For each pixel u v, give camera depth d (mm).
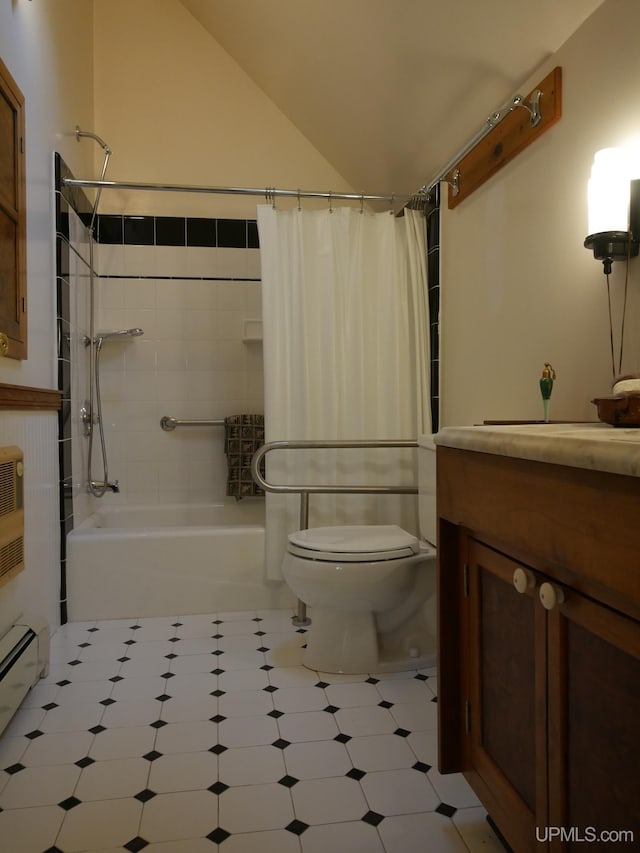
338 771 1406
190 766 1426
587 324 1563
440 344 2547
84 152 3010
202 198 3328
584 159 1571
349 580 1861
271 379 2498
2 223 1759
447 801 1297
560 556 801
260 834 1195
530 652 941
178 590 2516
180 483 3289
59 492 2383
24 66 2016
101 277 3221
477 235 2191
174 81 3342
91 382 2967
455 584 1225
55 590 2326
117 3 3309
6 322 1783
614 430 1053
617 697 730
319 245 2549
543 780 893
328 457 2537
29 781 1367
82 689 1825
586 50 1558
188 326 3291
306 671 1954
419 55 2131
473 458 1077
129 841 1176
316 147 3418
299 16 2521
